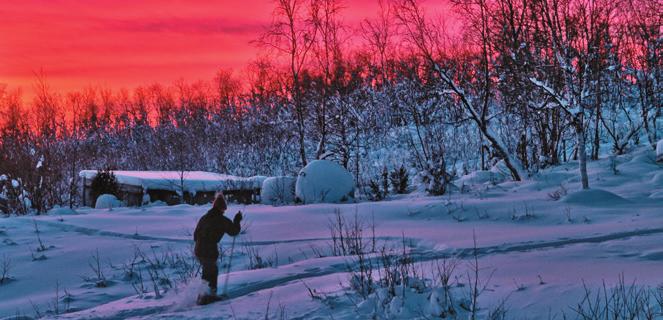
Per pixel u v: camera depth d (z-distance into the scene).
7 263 10.97
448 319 5.33
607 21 18.36
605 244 8.47
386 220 13.76
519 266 7.21
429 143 22.84
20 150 22.83
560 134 20.95
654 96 21.59
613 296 5.10
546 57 18.36
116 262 10.78
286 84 27.16
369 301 5.88
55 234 13.77
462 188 18.20
